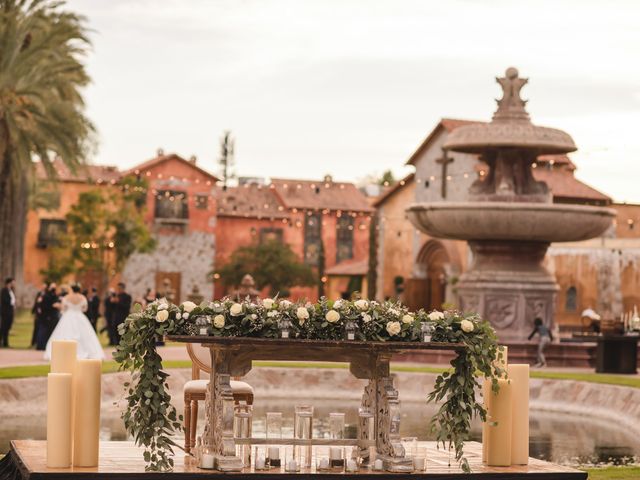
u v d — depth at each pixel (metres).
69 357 9.57
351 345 9.62
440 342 9.73
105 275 61.47
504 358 10.21
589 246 45.84
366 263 71.31
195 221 71.62
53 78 37.06
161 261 71.06
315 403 20.14
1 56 35.94
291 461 9.45
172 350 28.98
